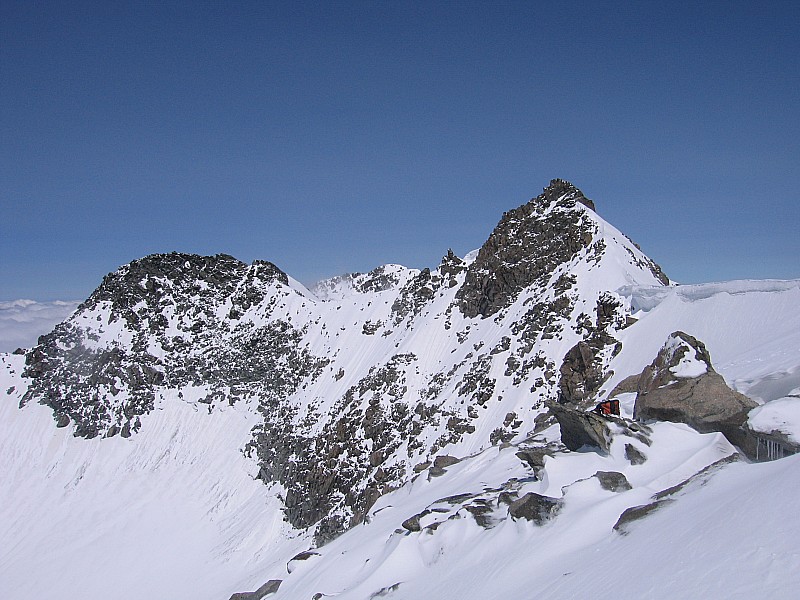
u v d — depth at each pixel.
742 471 17.44
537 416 52.25
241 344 106.38
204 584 61.22
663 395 26.30
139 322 108.44
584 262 68.81
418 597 20.25
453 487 36.22
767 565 10.72
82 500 82.19
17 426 95.12
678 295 53.50
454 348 76.19
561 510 20.06
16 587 67.25
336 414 77.12
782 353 32.88
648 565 13.32
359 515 54.97
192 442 90.00
